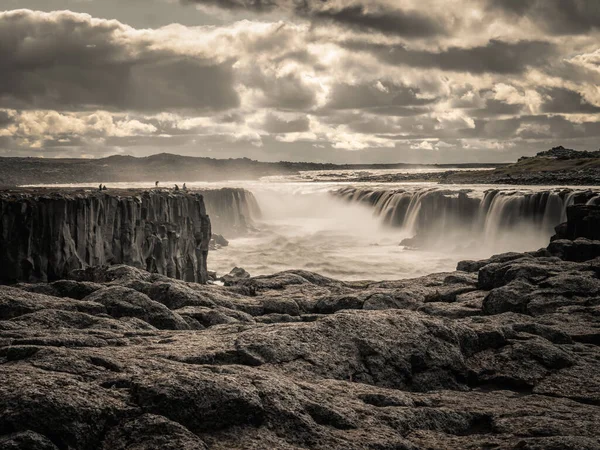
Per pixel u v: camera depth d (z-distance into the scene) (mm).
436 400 12875
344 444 10133
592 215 38656
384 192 108500
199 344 14461
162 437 9531
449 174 182625
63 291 23031
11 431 9258
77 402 9680
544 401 13172
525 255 31672
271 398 10820
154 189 58062
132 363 11922
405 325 15562
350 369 14156
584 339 18250
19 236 38906
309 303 25141
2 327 16469
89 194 44625
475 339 16062
